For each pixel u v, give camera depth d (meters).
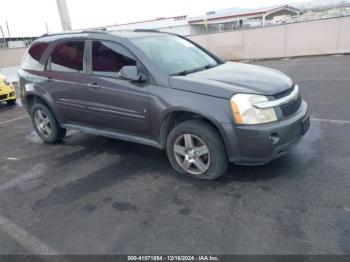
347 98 6.63
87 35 4.57
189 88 3.57
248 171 3.83
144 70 3.90
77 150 5.16
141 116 4.00
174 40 4.81
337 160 3.90
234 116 3.31
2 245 2.95
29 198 3.76
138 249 2.72
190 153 3.74
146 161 4.46
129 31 4.81
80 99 4.62
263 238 2.70
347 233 2.66
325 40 14.81
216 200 3.32
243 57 17.41
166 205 3.33
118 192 3.69
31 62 5.44
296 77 9.72
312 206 3.05
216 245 2.68
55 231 3.08
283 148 3.42
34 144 5.70
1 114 8.39
